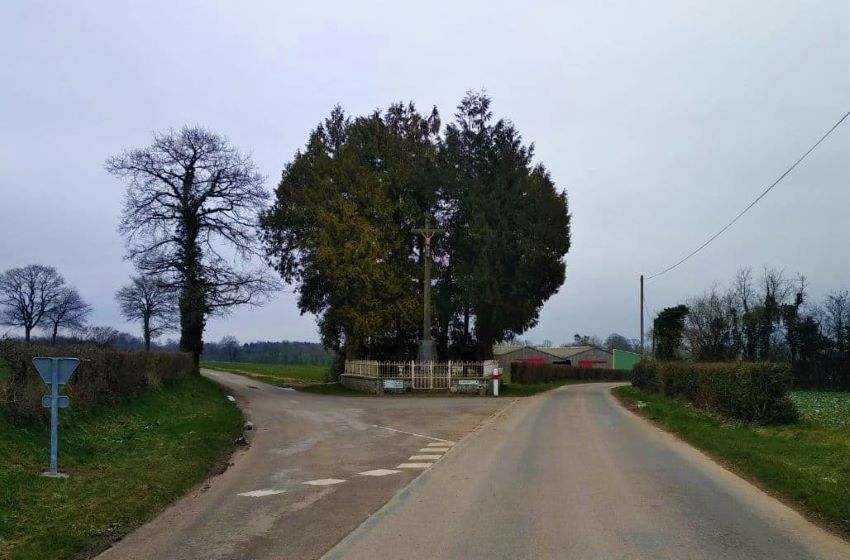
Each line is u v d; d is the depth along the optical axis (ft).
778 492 31.48
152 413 59.93
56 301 159.33
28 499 28.68
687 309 153.69
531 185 124.67
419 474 37.86
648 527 25.07
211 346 343.26
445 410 80.28
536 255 121.70
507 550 22.22
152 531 26.03
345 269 120.26
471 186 124.47
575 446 48.19
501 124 128.16
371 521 26.71
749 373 57.88
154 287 124.47
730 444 45.50
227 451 47.85
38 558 21.80
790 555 21.53
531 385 156.87
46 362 34.04
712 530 24.63
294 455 46.16
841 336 130.82
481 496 31.09
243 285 118.01
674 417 66.44
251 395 106.01
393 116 141.59
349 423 66.28
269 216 130.72
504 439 52.54
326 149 136.46
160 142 111.86
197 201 114.83
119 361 57.16
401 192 132.36
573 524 25.58
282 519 27.55
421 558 21.52
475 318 131.23
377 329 123.34
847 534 24.11
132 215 111.86
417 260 134.72
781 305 138.92
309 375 199.82
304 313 138.10
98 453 40.19
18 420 37.58
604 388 148.05
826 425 55.36
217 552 22.95
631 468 38.58
